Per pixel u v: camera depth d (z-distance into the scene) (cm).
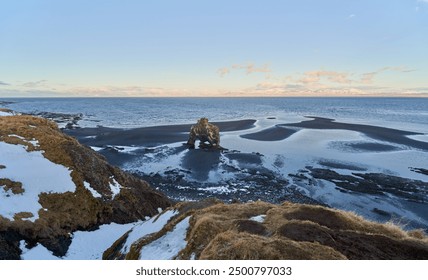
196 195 4497
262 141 8606
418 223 3675
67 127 11038
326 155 6881
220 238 1022
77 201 2709
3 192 2480
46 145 3306
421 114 18862
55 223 2373
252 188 4794
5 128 3538
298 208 1434
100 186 3042
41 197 2594
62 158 3145
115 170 3484
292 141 8569
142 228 2042
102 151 7056
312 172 5588
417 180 5153
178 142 8350
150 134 9562
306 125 12250
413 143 8319
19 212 2305
